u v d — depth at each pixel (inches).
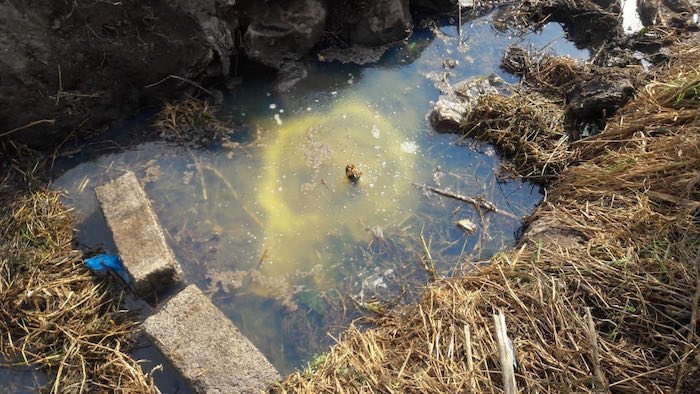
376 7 101.9
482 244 82.4
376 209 85.7
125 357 67.5
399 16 103.4
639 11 114.2
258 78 100.5
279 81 100.0
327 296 76.5
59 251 75.8
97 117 89.8
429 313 69.9
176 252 79.7
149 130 92.0
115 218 76.0
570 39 110.9
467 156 93.0
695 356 60.3
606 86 92.5
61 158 87.5
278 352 71.9
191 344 66.9
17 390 65.4
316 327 74.0
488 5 115.9
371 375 63.8
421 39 109.0
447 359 64.4
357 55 105.0
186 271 78.0
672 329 64.0
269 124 94.7
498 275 72.7
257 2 94.5
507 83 102.4
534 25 112.7
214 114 95.0
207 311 69.3
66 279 72.8
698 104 83.6
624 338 64.6
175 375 68.1
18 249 74.3
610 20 108.1
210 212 84.0
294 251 80.7
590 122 94.1
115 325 70.8
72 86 85.7
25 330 68.2
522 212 86.4
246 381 65.1
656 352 63.4
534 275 71.0
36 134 85.9
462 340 65.7
